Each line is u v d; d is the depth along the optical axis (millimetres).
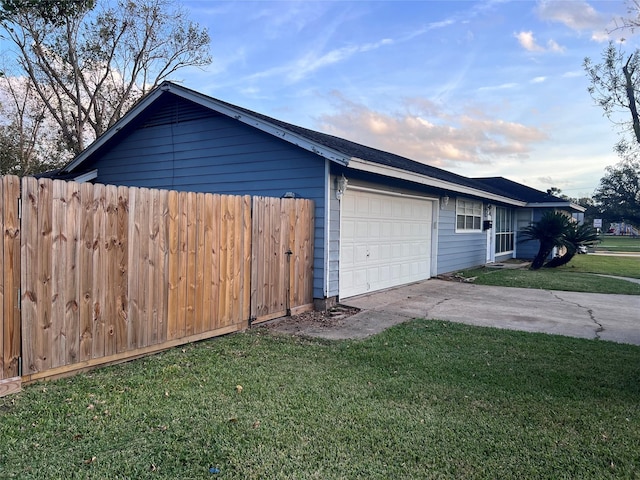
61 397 3545
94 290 4219
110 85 20750
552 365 4633
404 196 10195
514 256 20000
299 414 3332
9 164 21078
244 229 6039
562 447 2887
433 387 3959
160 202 4867
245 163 8234
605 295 9492
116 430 3014
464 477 2535
